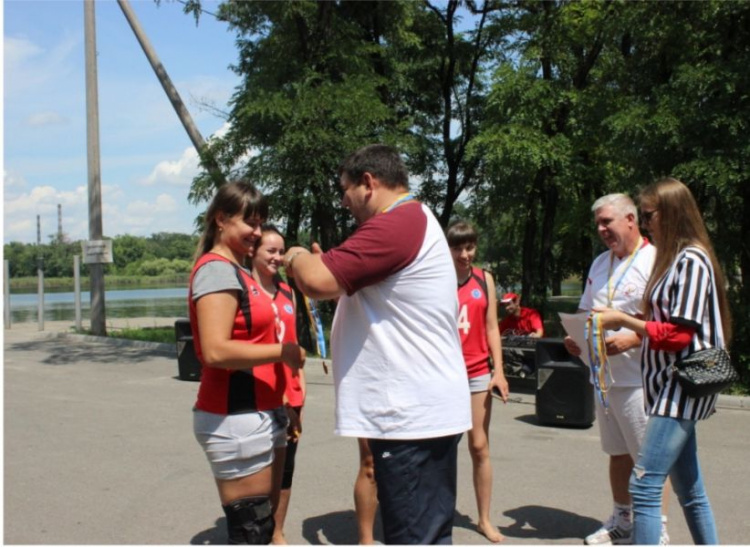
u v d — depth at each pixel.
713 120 9.39
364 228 2.60
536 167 13.46
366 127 12.89
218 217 3.13
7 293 19.59
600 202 4.12
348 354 2.69
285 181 12.54
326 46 13.73
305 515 4.86
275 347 2.88
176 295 43.34
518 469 6.00
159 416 8.10
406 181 2.80
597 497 5.23
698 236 3.34
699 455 6.45
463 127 18.02
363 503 4.05
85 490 5.39
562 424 7.70
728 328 3.37
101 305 17.03
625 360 3.94
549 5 14.28
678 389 3.21
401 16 15.91
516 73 13.64
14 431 7.35
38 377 11.08
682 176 9.65
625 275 4.02
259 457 3.06
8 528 4.61
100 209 17.09
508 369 9.62
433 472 2.63
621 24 11.23
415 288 2.62
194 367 10.65
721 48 10.27
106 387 10.15
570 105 14.18
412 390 2.60
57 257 55.94
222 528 4.61
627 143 10.70
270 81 13.35
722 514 4.82
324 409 8.51
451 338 2.71
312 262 2.58
